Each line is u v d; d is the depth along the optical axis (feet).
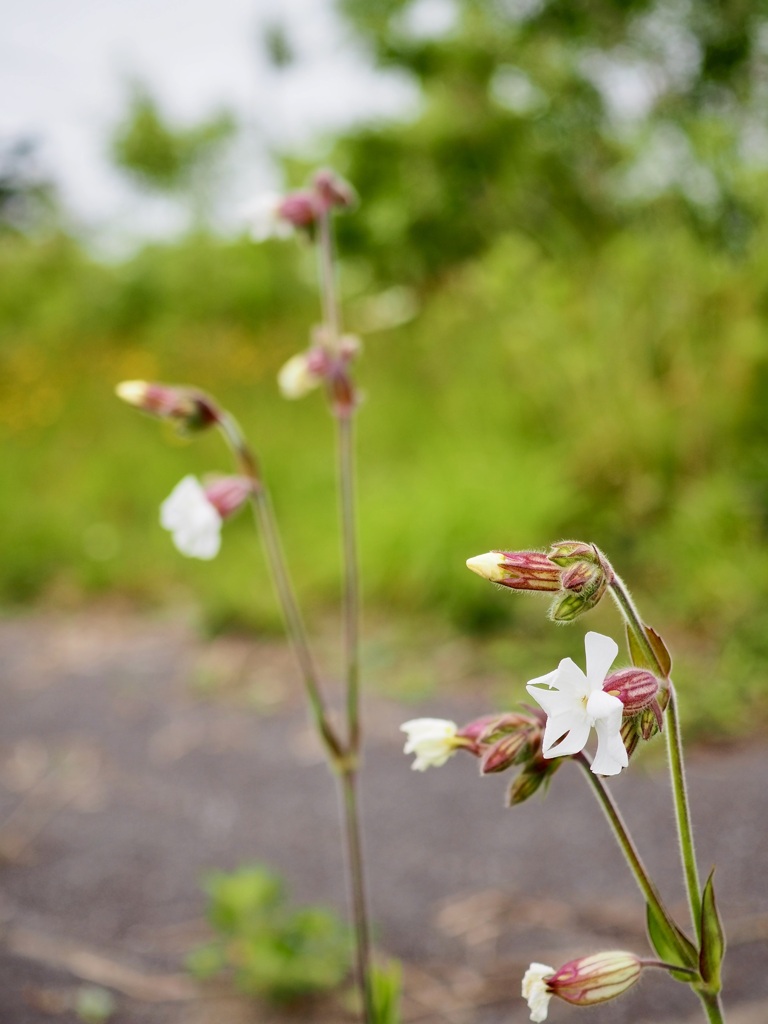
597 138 30.07
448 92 31.96
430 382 23.39
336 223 34.12
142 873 9.20
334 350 6.70
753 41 26.35
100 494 22.21
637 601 14.20
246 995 7.34
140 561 19.17
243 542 18.54
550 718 3.09
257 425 24.56
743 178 18.48
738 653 12.07
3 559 19.88
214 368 31.73
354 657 6.08
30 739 12.64
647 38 27.84
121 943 8.09
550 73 30.53
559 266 20.88
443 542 14.89
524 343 18.81
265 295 39.70
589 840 9.04
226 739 12.16
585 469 17.20
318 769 11.21
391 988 5.52
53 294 44.32
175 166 55.62
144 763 11.67
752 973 6.79
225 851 9.55
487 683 12.76
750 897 7.71
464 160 31.55
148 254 43.50
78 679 14.64
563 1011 6.67
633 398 17.21
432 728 4.13
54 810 10.66
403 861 9.09
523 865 8.75
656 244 18.43
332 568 15.87
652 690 3.23
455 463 17.63
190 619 16.53
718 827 8.91
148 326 40.78
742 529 14.40
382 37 32.55
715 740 10.66
